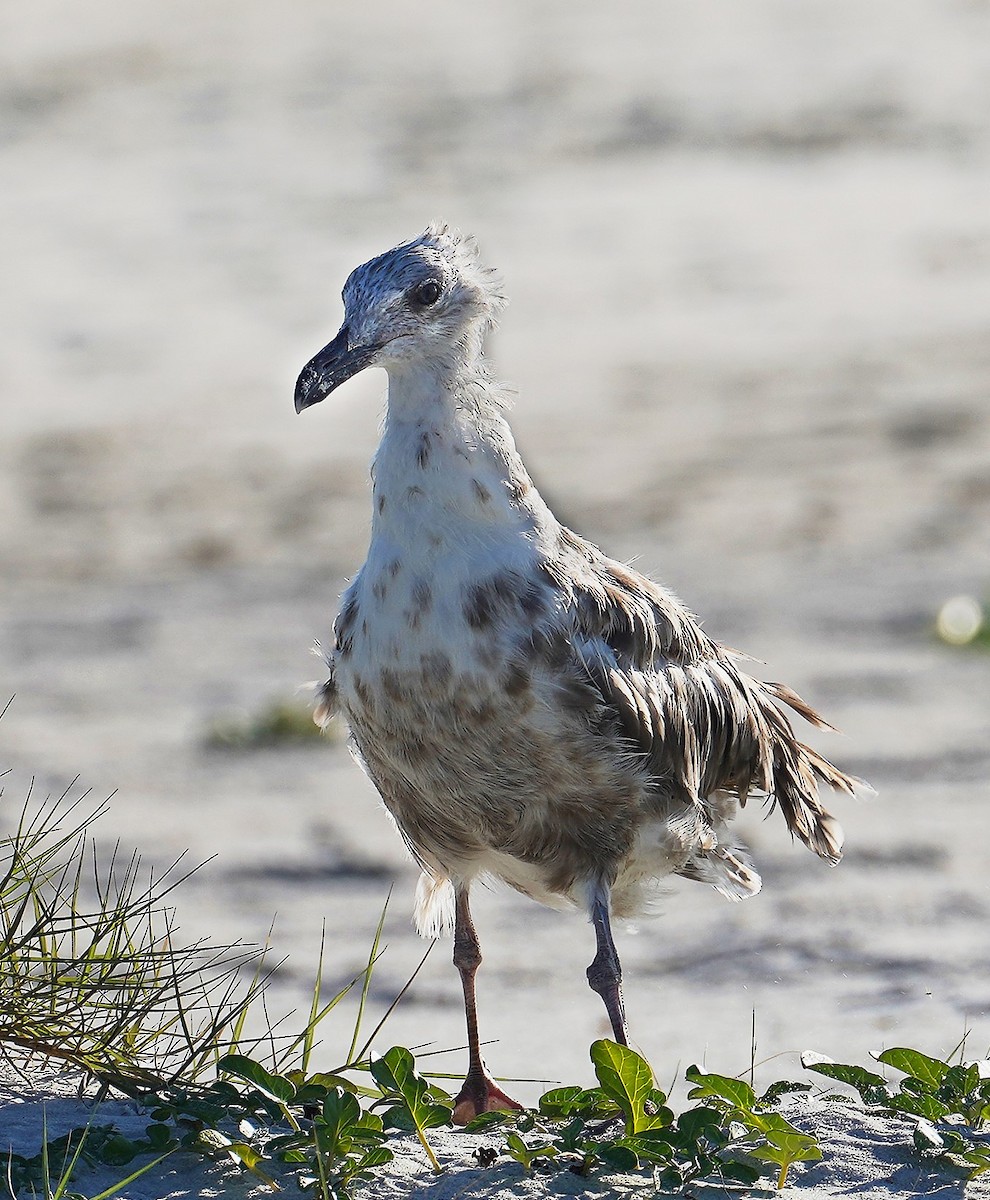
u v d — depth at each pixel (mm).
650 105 46750
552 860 8109
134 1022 7469
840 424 26000
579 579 7984
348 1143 6480
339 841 12141
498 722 7730
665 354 30234
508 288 34312
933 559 19953
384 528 7918
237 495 24547
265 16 58031
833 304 32469
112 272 36469
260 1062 7320
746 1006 9094
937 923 10039
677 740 8227
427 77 51031
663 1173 6410
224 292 34906
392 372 8047
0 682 16906
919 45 50812
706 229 37594
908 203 38406
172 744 14688
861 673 15742
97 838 12164
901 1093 7043
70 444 27047
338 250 37062
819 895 10625
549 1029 9055
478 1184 6383
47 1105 7066
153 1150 6594
